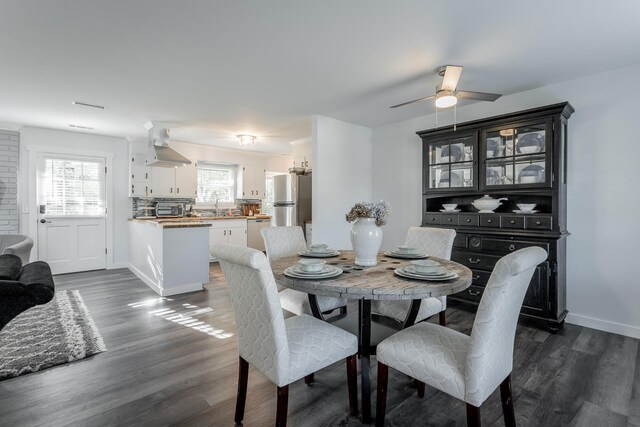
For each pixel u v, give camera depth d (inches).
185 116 165.8
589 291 115.8
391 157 181.6
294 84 122.8
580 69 109.7
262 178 282.0
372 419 66.7
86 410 68.1
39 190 189.9
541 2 72.9
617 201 110.2
